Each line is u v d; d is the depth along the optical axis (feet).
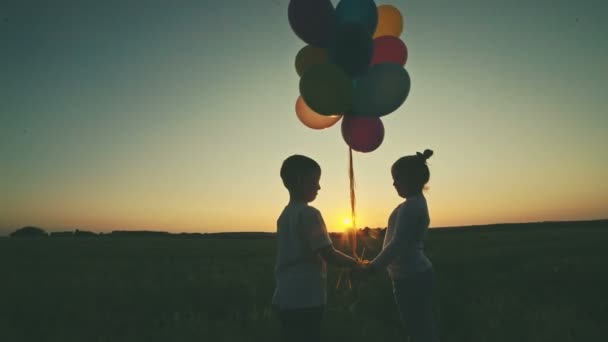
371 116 13.56
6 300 25.71
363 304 23.11
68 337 17.24
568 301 21.91
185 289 29.71
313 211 8.18
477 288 27.02
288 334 8.04
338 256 8.06
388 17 15.25
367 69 13.28
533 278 30.68
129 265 53.67
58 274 42.47
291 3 13.08
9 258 68.59
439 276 34.12
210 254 77.10
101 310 22.58
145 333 17.79
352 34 12.23
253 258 64.28
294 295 7.88
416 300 10.37
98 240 160.56
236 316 20.52
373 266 10.17
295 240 8.09
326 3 12.87
